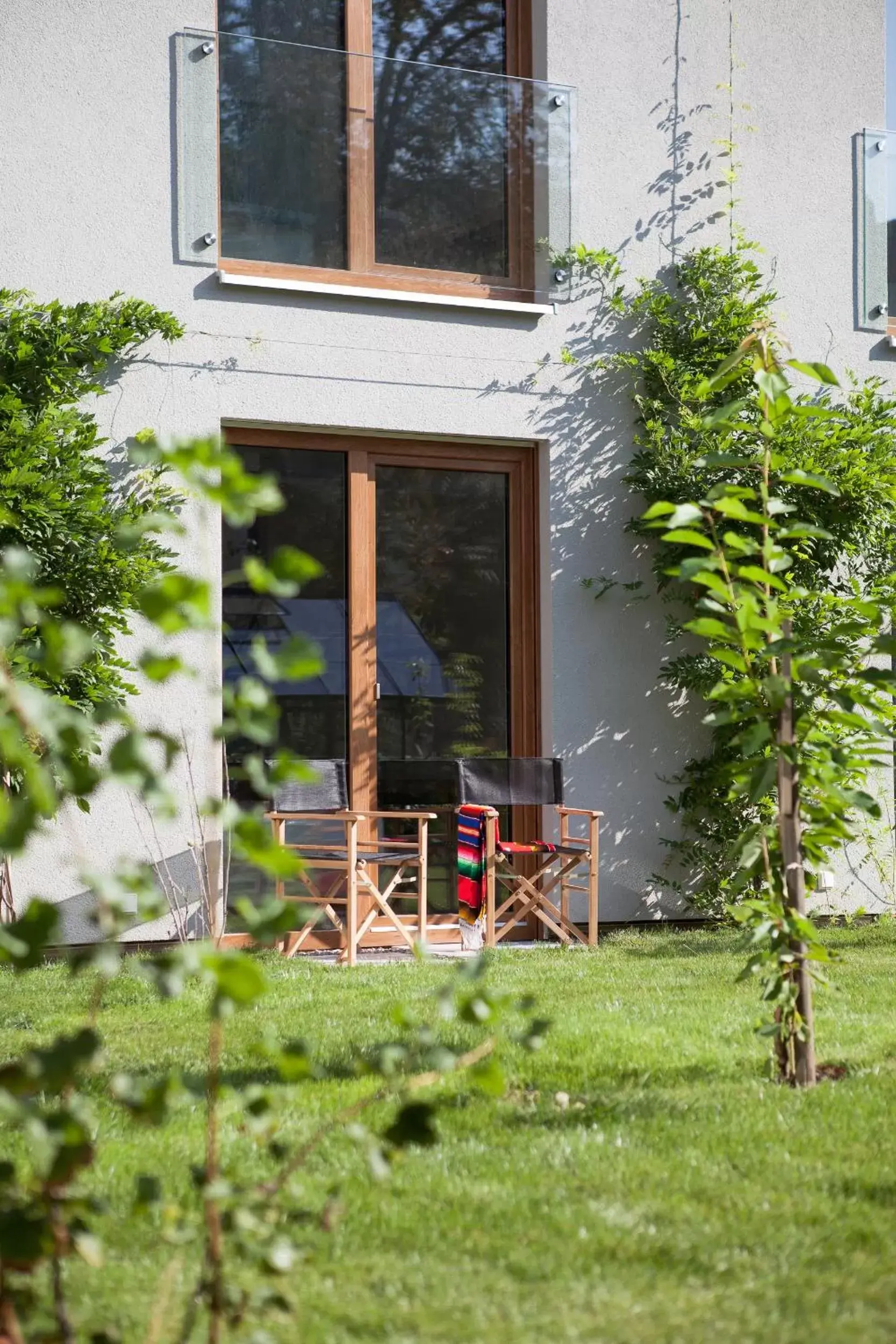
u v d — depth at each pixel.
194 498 7.81
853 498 8.53
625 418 8.87
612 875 8.71
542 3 8.91
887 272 9.75
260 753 8.09
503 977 6.63
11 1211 1.99
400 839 8.45
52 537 6.86
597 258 8.79
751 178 9.36
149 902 2.11
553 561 8.69
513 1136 3.85
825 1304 2.75
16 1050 4.91
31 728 2.09
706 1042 5.03
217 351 7.98
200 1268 2.90
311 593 8.32
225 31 8.31
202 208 7.98
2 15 7.62
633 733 8.81
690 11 9.24
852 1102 4.17
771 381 4.21
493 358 8.61
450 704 8.62
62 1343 2.09
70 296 7.72
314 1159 3.63
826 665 4.20
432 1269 2.93
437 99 8.70
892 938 8.18
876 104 9.78
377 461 8.53
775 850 4.39
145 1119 2.16
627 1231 3.14
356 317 8.30
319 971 6.96
